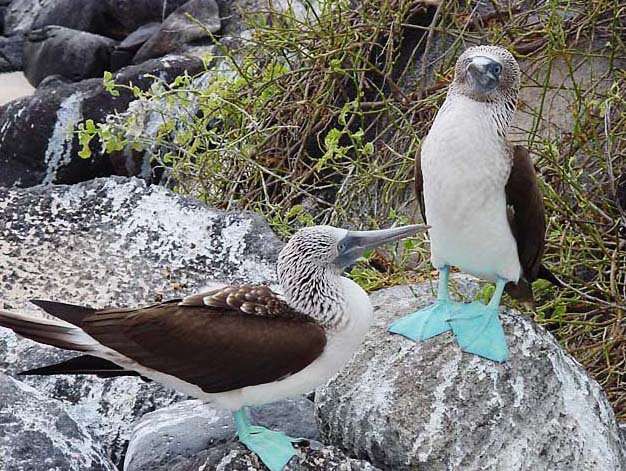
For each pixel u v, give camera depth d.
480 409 7.94
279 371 7.33
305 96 13.33
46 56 22.58
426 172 8.23
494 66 7.91
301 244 7.45
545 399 8.07
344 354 7.52
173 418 8.55
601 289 10.95
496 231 8.24
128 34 23.34
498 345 8.27
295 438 8.04
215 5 20.88
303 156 13.77
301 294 7.43
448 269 8.80
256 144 13.48
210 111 13.52
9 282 10.88
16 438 7.51
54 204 11.91
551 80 12.85
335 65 12.87
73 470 7.53
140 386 9.45
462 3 13.87
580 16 12.77
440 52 13.66
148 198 11.91
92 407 9.34
